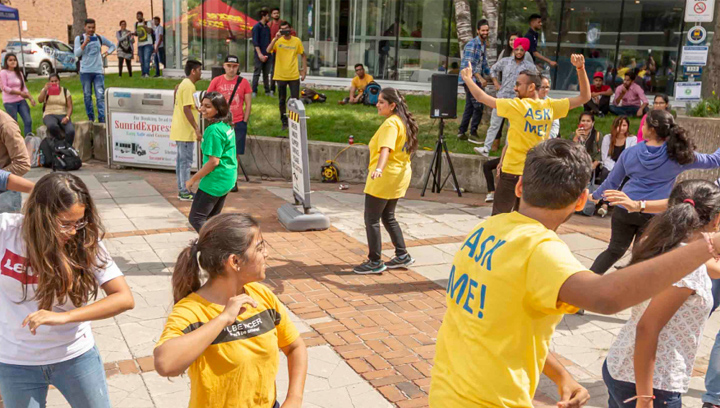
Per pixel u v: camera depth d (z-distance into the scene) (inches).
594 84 506.9
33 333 100.0
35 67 931.3
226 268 89.7
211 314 89.7
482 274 82.7
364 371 179.2
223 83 402.9
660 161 197.2
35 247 102.9
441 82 381.7
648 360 104.8
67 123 453.4
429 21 631.2
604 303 67.6
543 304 75.2
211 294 91.8
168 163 445.1
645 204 188.1
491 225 86.1
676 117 347.6
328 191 408.2
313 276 252.7
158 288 236.2
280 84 472.7
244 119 406.6
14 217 108.1
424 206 369.4
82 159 486.6
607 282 67.9
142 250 278.4
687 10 374.3
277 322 97.1
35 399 109.9
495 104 236.8
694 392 172.6
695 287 104.8
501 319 80.6
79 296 107.3
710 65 438.3
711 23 560.7
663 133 196.5
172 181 421.7
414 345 196.1
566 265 74.3
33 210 102.5
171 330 86.5
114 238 294.0
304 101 560.1
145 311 215.6
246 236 90.1
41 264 103.1
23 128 510.9
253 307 89.9
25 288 106.0
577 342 204.1
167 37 724.0
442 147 411.2
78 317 103.4
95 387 113.3
